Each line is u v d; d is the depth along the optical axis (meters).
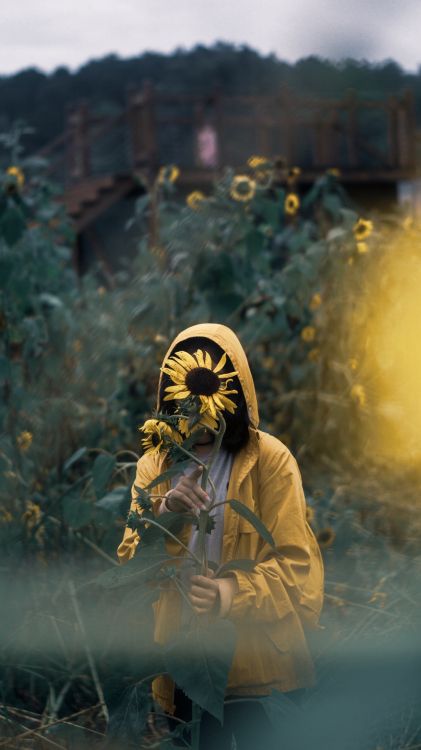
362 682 2.37
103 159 13.33
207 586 1.89
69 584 3.05
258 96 12.16
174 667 1.86
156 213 4.97
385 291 4.80
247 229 4.34
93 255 12.73
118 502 2.88
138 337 4.52
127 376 4.34
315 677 2.28
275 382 5.10
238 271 4.32
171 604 2.05
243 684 2.00
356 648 2.56
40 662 2.95
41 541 3.42
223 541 2.03
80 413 4.16
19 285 3.96
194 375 1.90
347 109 12.66
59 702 2.73
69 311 4.86
